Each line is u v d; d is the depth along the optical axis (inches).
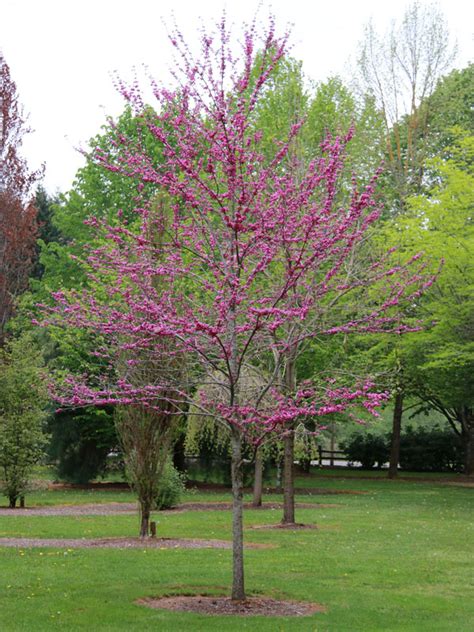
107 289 389.1
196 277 392.5
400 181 1223.5
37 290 1621.6
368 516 767.1
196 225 392.2
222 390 712.4
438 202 835.4
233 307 364.8
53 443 1173.7
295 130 397.1
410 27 1321.4
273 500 971.3
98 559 484.7
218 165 408.2
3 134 1234.0
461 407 1419.8
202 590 400.5
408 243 828.6
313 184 368.5
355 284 394.0
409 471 1576.0
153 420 590.6
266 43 365.7
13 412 895.1
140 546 549.3
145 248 381.1
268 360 728.3
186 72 363.6
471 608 369.4
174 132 384.2
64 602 366.3
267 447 810.8
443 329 832.3
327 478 1353.3
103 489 1159.6
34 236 1332.4
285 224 350.9
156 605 366.3
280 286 411.5
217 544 567.8
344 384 771.4
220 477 1186.0
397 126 1316.4
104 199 1411.2
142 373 467.8
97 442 1183.6
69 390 385.7
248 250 367.6
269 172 387.2
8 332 1277.1
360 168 927.0
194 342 357.1
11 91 1246.9
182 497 1018.7
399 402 1360.7
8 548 530.0
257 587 410.0
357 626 329.7
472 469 1425.9
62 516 758.5
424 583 429.7
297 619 340.8
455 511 822.5
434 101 1327.5
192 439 876.6
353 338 893.2
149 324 344.2
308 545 564.7
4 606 357.1
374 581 432.5
